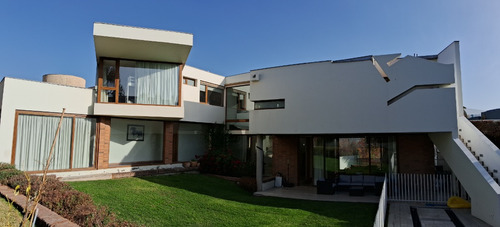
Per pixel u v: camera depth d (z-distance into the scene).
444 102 10.77
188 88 16.67
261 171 14.34
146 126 15.34
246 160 18.56
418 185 12.21
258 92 14.48
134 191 10.00
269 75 14.22
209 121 17.83
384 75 12.00
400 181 13.15
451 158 11.12
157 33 11.53
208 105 17.81
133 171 13.05
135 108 12.91
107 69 13.19
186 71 16.59
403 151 14.50
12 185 7.79
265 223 7.93
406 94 11.54
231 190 12.85
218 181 14.17
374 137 15.14
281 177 15.97
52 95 11.50
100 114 12.33
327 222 8.31
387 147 14.81
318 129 12.60
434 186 12.18
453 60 13.12
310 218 8.73
